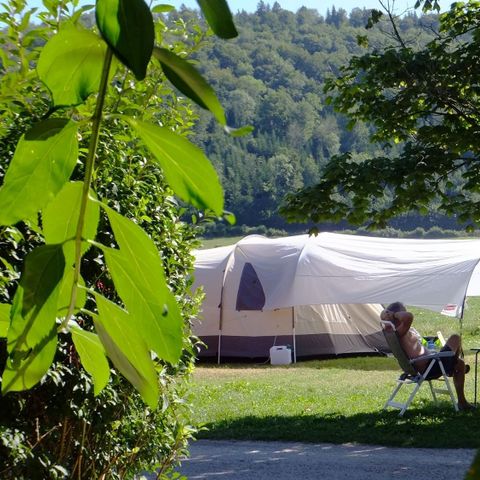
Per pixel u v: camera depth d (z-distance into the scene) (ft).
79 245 2.42
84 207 2.39
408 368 38.40
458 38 41.11
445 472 28.91
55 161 2.33
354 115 39.86
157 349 2.50
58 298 2.42
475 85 38.50
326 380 51.39
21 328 2.40
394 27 39.01
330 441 34.71
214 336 60.80
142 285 2.49
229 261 60.59
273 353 59.36
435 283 49.80
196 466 30.76
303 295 53.78
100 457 14.15
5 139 8.11
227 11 2.06
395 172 37.63
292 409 41.47
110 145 12.41
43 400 12.92
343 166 38.32
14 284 10.61
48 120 2.30
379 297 50.80
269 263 57.57
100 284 8.11
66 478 13.55
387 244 57.93
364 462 30.91
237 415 40.22
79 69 2.22
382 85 38.50
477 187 37.35
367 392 46.16
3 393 2.42
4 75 3.52
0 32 4.05
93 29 2.18
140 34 2.05
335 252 54.90
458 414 37.88
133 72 2.05
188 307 15.51
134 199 13.28
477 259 50.19
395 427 36.11
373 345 63.00
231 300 60.34
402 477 28.58
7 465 12.04
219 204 2.34
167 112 10.91
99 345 2.65
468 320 84.74
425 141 38.83
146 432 15.05
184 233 15.48
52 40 2.18
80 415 12.96
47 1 4.62
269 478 28.91
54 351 2.44
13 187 2.34
